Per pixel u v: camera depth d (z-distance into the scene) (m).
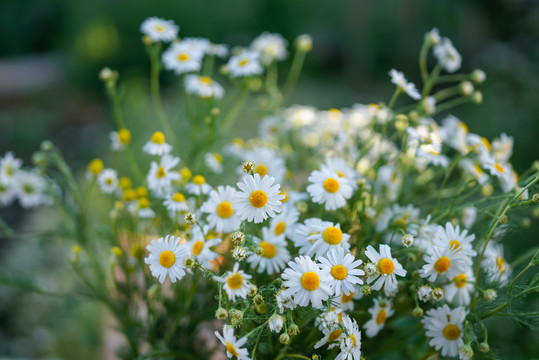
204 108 0.50
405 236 0.37
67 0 2.60
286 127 0.52
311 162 0.50
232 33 2.23
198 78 0.48
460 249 0.36
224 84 1.25
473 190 0.44
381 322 0.39
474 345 0.39
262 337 0.38
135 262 0.45
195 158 0.49
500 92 1.30
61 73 2.37
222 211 0.38
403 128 0.45
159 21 0.50
